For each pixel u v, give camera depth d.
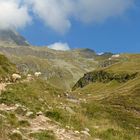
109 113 44.47
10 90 35.81
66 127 27.09
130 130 38.50
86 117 35.22
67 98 45.50
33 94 37.00
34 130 23.28
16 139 20.20
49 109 32.12
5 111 25.31
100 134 29.14
